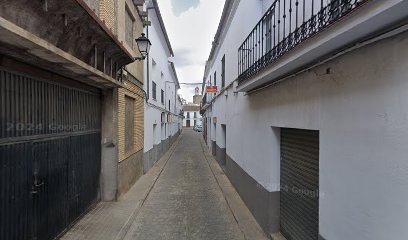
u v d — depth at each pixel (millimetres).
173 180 11430
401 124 2229
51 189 5062
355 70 2826
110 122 7836
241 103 8594
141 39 8266
